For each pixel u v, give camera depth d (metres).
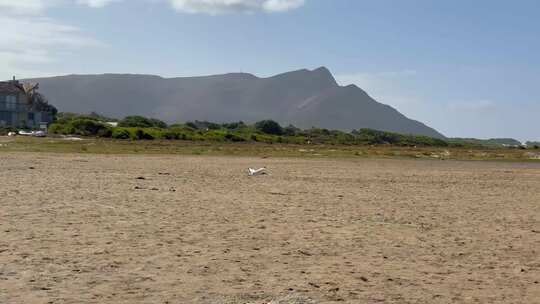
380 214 21.03
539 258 14.02
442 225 18.94
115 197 23.16
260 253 13.55
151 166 43.06
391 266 12.73
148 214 18.95
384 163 59.06
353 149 89.94
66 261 12.05
